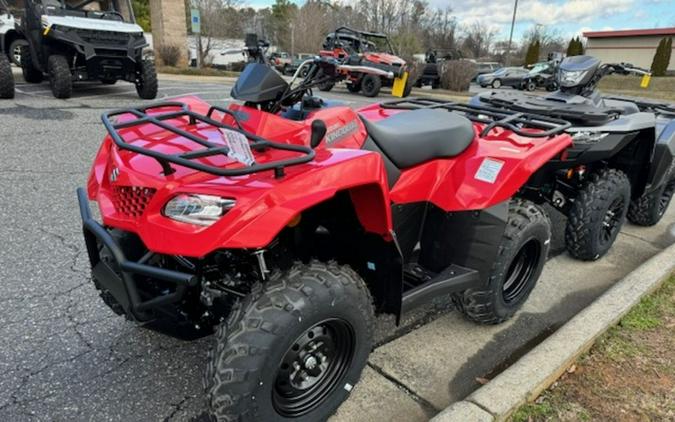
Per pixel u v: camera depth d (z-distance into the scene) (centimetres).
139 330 282
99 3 1052
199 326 220
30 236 380
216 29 3088
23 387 235
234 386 180
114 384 241
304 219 230
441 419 214
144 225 192
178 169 202
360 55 1691
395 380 260
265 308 186
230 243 173
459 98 1894
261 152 215
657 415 235
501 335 307
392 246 220
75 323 284
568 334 281
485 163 271
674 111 502
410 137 260
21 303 297
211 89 1308
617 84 3444
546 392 246
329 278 199
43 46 945
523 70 3170
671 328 304
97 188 251
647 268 365
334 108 262
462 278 271
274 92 296
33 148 607
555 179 395
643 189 428
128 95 1059
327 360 217
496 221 271
